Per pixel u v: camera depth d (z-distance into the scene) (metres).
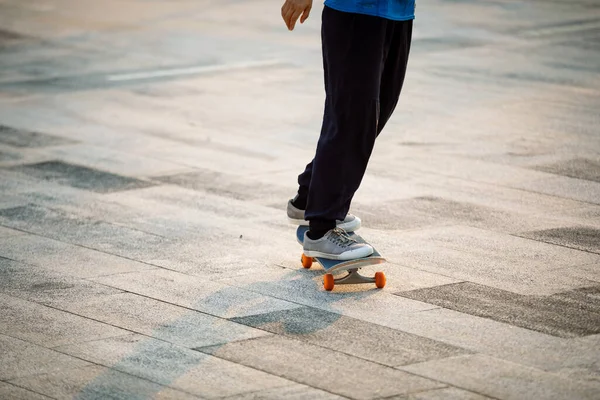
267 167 11.40
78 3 24.98
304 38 20.17
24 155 11.79
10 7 24.23
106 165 11.40
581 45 19.58
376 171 11.21
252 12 23.62
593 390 6.05
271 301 7.49
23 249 8.64
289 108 14.32
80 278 7.96
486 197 10.24
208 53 18.50
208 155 11.88
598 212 9.77
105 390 6.07
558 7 24.86
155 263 8.31
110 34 20.50
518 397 5.96
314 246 7.73
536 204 10.02
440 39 20.11
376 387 6.08
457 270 8.16
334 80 7.43
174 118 13.72
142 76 16.50
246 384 6.13
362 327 7.00
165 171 11.19
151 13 23.42
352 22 7.29
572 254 8.55
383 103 7.81
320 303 7.45
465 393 6.00
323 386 6.10
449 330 6.95
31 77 16.39
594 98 15.07
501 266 8.24
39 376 6.26
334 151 7.56
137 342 6.76
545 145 12.35
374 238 8.95
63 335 6.88
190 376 6.25
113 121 13.53
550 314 7.23
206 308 7.36
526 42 19.89
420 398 5.94
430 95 15.23
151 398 5.97
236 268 8.21
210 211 9.76
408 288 7.76
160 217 9.55
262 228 9.26
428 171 11.22
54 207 9.84
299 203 8.08
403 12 7.41
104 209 9.79
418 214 9.67
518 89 15.67
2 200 10.05
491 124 13.45
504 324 7.05
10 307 7.37
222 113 14.01
